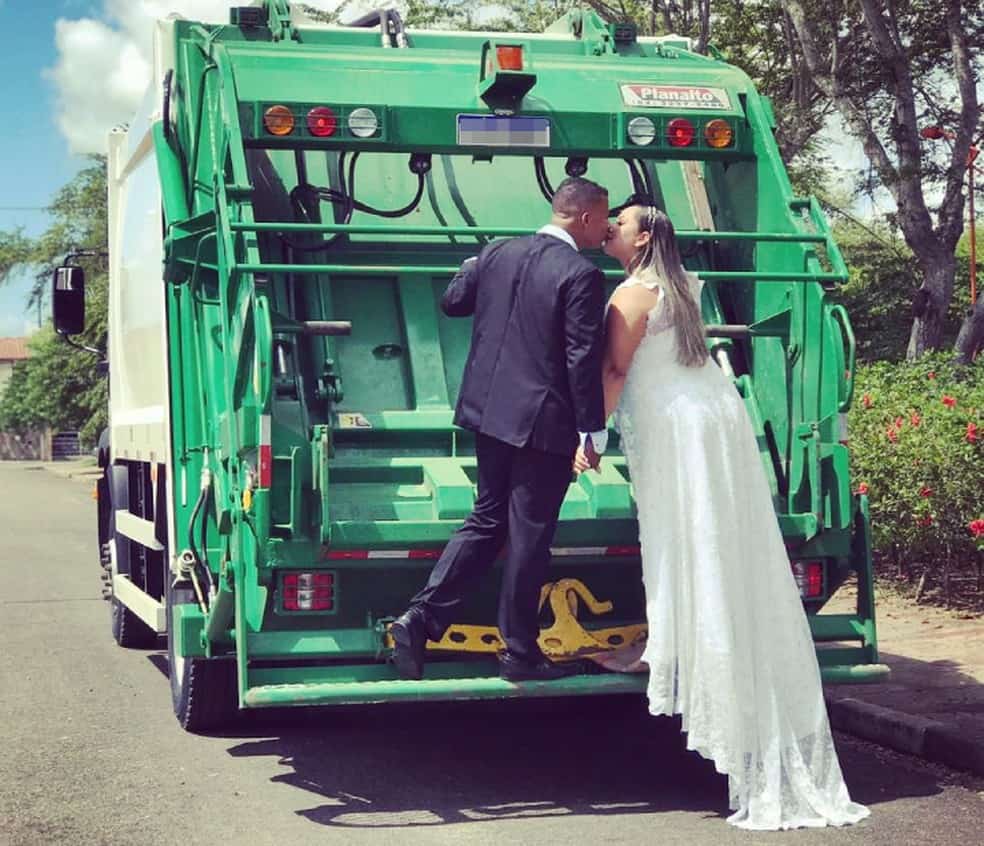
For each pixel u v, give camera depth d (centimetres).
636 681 543
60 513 2473
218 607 585
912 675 738
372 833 516
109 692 801
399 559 550
